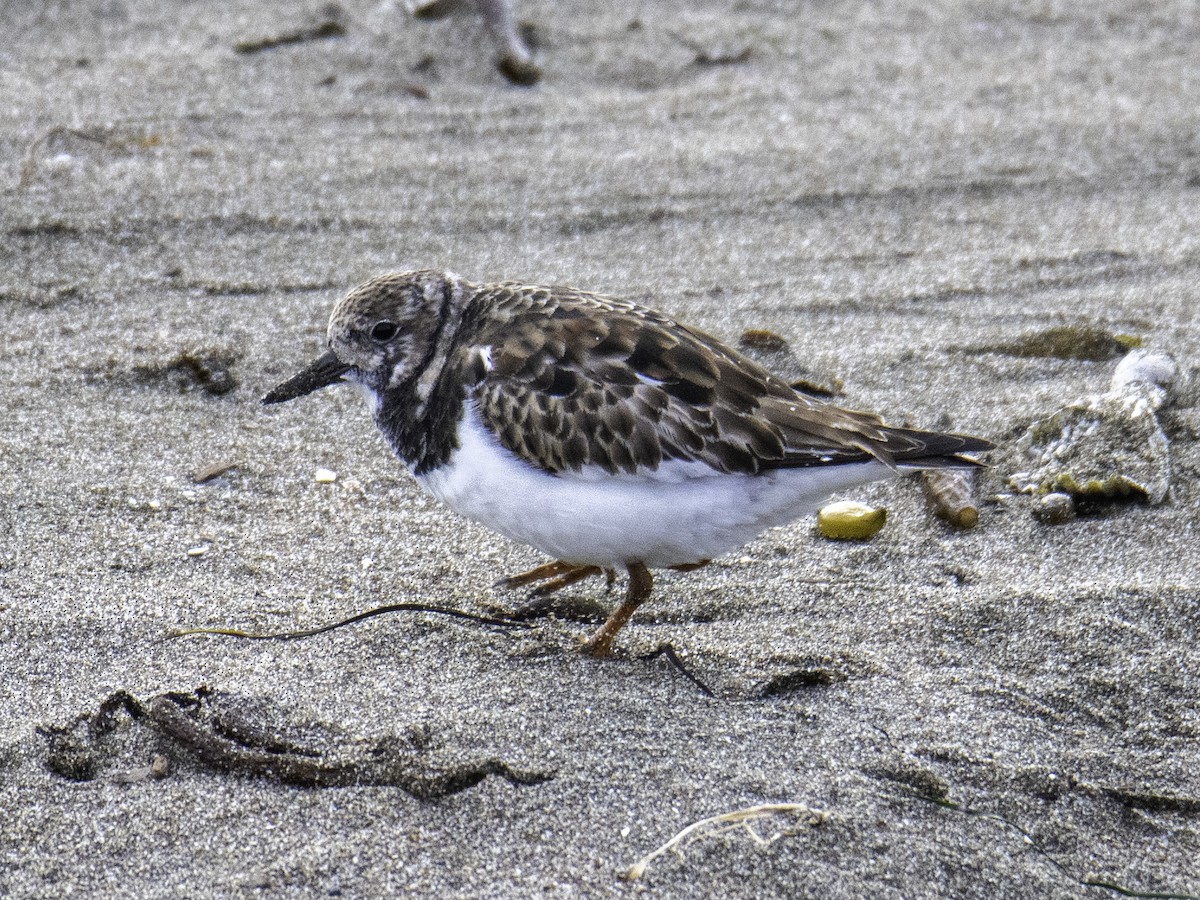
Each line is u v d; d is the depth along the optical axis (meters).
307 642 7.00
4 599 7.30
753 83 15.73
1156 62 16.75
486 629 7.20
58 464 8.71
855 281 11.55
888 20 17.70
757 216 12.68
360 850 5.52
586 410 6.46
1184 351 10.23
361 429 9.38
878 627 7.28
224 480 8.70
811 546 8.16
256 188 12.44
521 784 5.87
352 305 7.05
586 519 6.57
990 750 6.29
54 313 10.48
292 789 5.86
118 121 13.37
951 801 5.95
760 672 6.80
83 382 9.62
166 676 6.68
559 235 12.13
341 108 14.19
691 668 6.85
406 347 7.02
